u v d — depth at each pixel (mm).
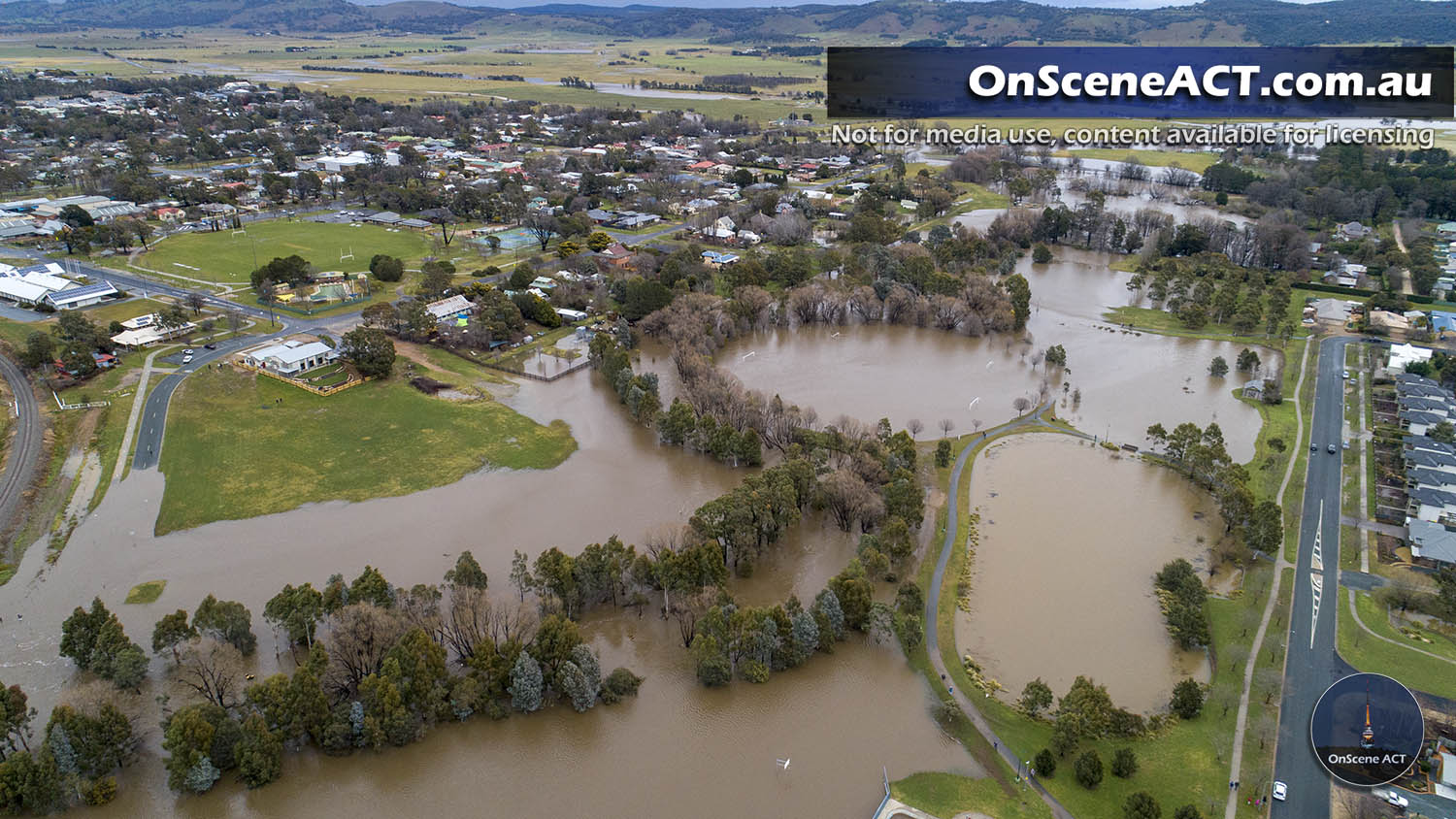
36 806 92625
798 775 100750
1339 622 123312
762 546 143625
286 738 102375
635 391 190125
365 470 165625
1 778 91250
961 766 101938
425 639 108312
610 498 159000
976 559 142000
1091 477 167625
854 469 155750
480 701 107812
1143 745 103250
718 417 182000
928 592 133875
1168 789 96562
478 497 158250
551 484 163375
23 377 199375
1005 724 107875
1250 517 139750
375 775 100938
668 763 102812
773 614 116562
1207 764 99750
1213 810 93375
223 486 158125
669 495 160125
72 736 95625
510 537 146125
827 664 118938
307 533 145500
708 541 130750
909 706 111500
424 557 139875
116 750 98312
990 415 194875
